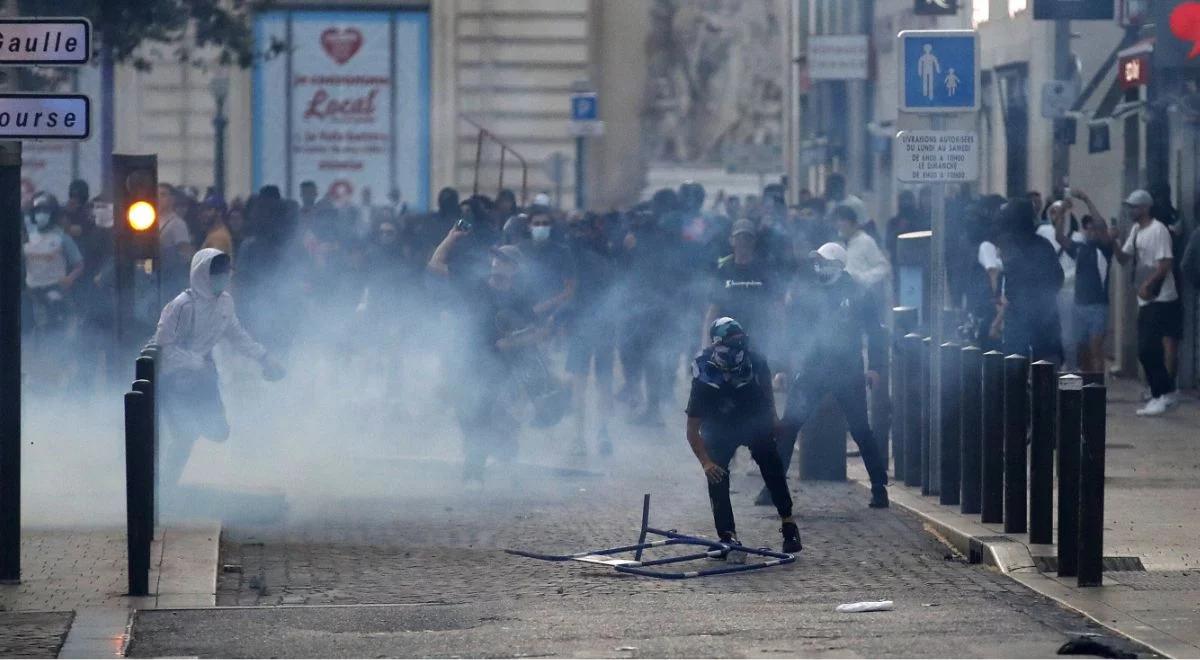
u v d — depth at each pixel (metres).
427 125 145.25
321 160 144.12
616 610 30.61
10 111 31.73
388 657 26.62
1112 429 56.22
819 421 46.34
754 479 47.41
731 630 28.59
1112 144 74.50
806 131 149.62
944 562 35.66
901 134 42.88
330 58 143.88
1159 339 60.28
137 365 32.81
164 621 29.28
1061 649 26.67
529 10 146.50
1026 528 36.47
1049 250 50.59
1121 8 66.25
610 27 177.12
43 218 67.25
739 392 36.19
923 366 44.00
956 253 62.44
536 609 30.70
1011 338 50.66
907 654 26.59
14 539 32.00
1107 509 39.97
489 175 146.75
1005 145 88.62
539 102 146.88
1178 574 33.16
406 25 144.62
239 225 76.25
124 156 41.38
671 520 40.88
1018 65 86.00
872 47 118.00
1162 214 62.72
